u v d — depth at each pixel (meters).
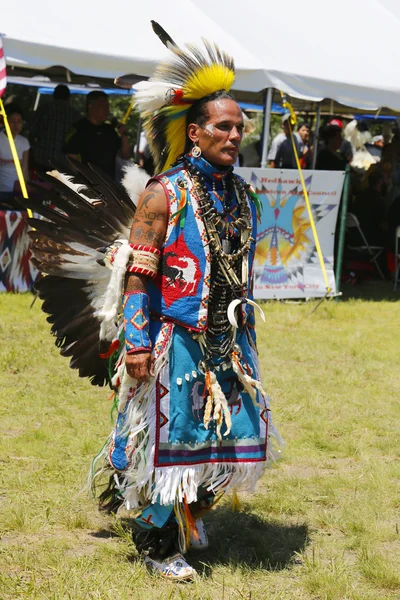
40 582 6.18
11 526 7.12
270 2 20.95
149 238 6.05
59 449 8.98
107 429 9.68
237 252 6.29
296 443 9.59
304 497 8.02
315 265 19.00
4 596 5.93
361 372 12.99
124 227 6.94
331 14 21.64
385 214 23.83
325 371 13.05
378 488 8.26
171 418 6.08
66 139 20.28
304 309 18.03
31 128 21.12
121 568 6.45
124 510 7.54
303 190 18.39
